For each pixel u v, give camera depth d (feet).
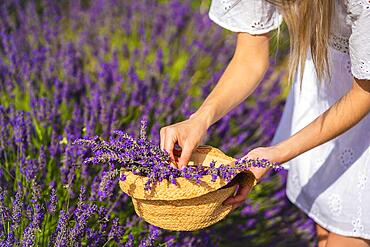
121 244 8.54
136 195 6.86
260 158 7.31
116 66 12.26
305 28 7.57
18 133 9.35
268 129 12.25
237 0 8.02
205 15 15.19
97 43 14.25
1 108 9.67
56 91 11.07
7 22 13.99
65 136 9.90
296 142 7.46
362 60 6.97
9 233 7.76
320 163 8.90
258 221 11.52
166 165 6.93
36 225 7.82
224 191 6.99
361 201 8.45
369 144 8.29
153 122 11.32
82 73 12.00
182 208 6.89
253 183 7.16
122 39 15.01
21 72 11.60
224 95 8.01
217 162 7.53
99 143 7.48
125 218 9.36
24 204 8.57
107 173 7.00
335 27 7.89
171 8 15.16
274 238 11.53
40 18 15.30
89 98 11.10
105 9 15.15
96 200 9.02
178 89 11.98
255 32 8.09
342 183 8.64
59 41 13.53
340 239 8.84
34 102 10.46
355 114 7.33
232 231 11.25
